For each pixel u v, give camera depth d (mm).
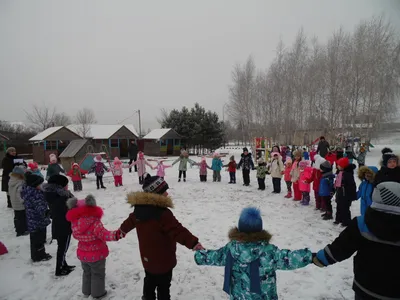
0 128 51031
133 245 5922
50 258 5324
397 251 1899
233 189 12008
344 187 6598
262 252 2324
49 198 4457
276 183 10977
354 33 27531
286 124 35125
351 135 27297
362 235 2010
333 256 2127
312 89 32688
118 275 4645
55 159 10766
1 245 5547
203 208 8797
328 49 29969
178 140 37094
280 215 7848
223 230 6680
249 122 37406
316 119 32781
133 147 19922
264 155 23281
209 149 40125
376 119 25734
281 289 4094
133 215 3457
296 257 2262
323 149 16188
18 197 6484
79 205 3750
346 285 4148
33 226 5098
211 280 4414
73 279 4504
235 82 38156
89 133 34000
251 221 2346
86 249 3785
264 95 37406
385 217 1897
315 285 4168
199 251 2629
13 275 4656
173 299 3895
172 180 14875
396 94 25953
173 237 2982
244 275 2311
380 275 1928
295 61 34719
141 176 13922
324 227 6707
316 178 8195
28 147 38656
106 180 15023
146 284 3230
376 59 25219
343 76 27312
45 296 4043
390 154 5188
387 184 1962
